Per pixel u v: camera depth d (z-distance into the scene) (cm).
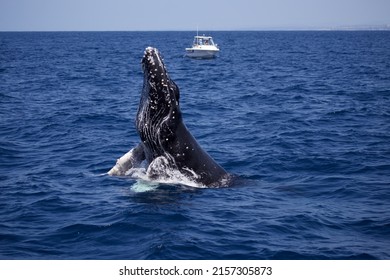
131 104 5009
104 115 4284
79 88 6581
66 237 1738
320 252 1641
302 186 2366
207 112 4506
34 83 7162
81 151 3019
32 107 4788
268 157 2862
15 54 15938
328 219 1930
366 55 15000
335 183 2409
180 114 2308
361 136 3475
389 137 3431
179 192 2202
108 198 2119
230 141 3309
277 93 5953
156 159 2334
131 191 2202
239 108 4756
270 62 12275
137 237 1730
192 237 1733
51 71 9425
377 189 2314
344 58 13575
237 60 13075
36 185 2319
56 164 2723
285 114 4391
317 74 8725
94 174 2505
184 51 18138
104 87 6725
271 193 2247
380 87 6469
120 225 1817
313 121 4053
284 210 2020
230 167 2686
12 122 3959
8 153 2972
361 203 2127
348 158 2858
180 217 1900
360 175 2545
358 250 1656
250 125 3875
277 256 1616
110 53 17012
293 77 8188
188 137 2344
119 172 2416
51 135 3497
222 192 2233
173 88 2264
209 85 7006
